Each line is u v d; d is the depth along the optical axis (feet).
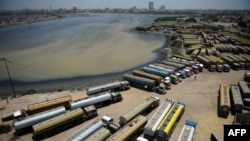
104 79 237.25
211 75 240.73
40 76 248.73
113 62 302.86
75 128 138.00
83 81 232.12
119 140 107.45
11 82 213.87
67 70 269.23
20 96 193.57
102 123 128.36
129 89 204.64
